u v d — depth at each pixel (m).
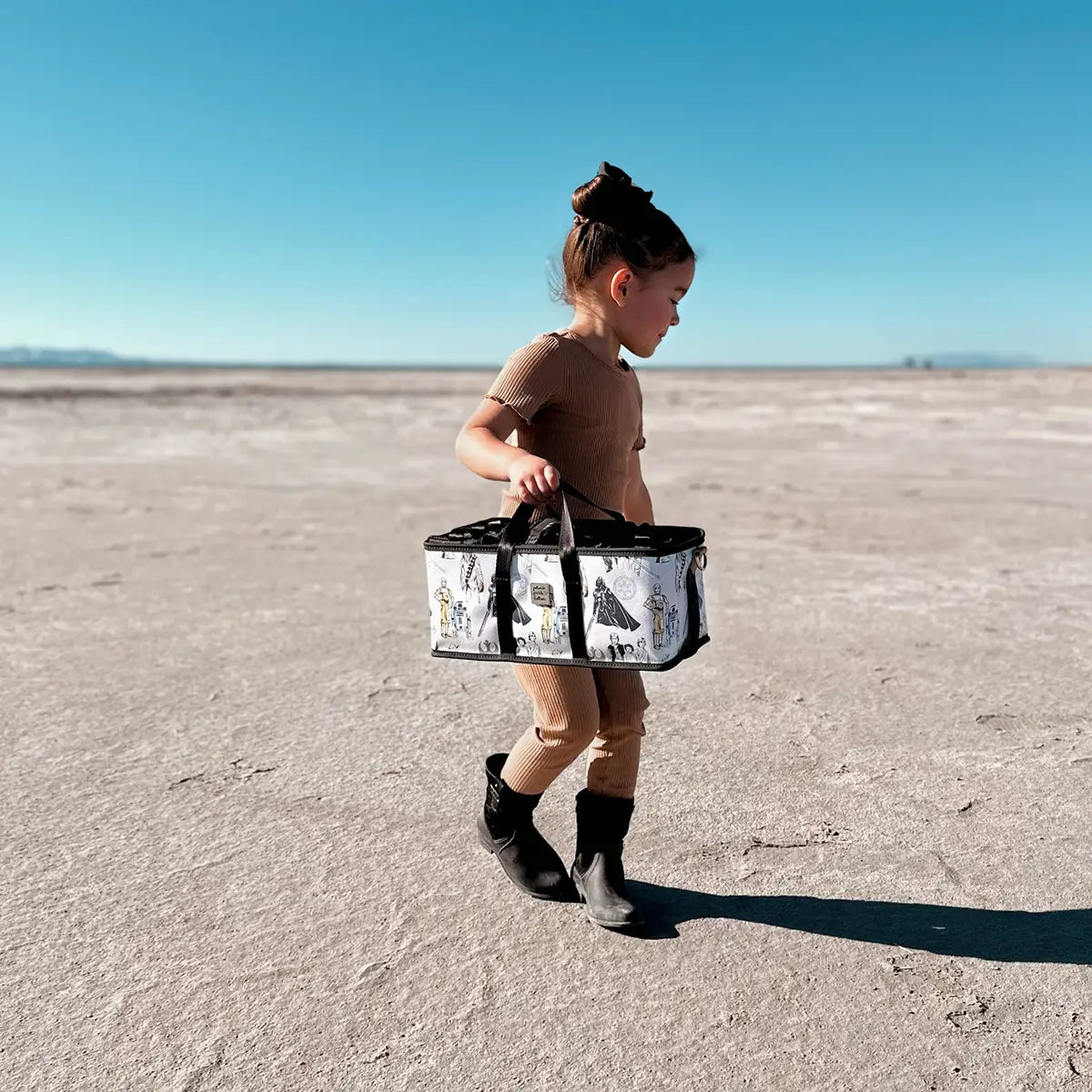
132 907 2.55
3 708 4.07
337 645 4.93
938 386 36.25
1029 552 7.04
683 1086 1.88
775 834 2.91
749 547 7.36
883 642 4.83
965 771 3.33
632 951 2.33
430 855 2.81
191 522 8.72
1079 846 2.81
